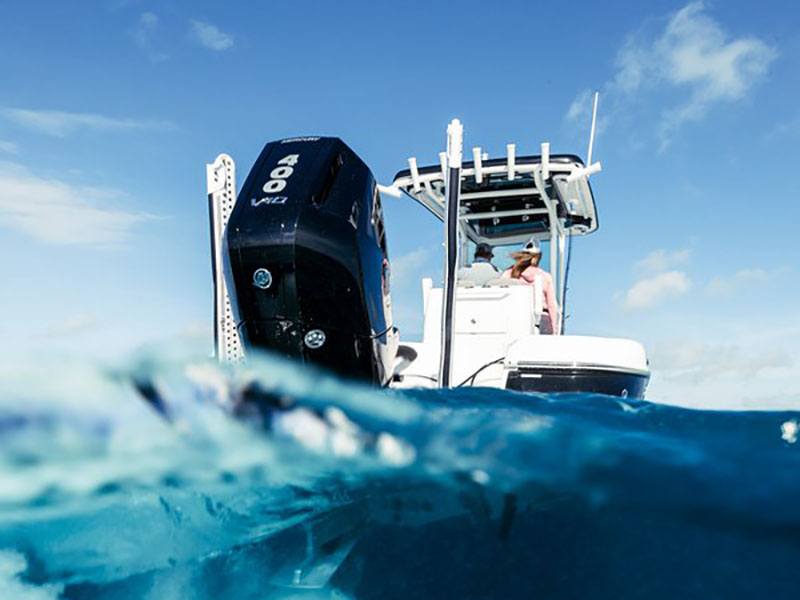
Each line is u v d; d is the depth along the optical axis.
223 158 4.62
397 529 2.29
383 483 2.29
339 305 3.17
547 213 7.05
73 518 1.98
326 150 3.43
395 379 4.74
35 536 2.01
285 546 2.28
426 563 2.23
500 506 2.23
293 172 3.33
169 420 2.04
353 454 2.19
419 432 2.24
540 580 2.12
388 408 2.46
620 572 2.08
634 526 2.16
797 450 2.21
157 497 2.05
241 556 2.24
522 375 3.83
